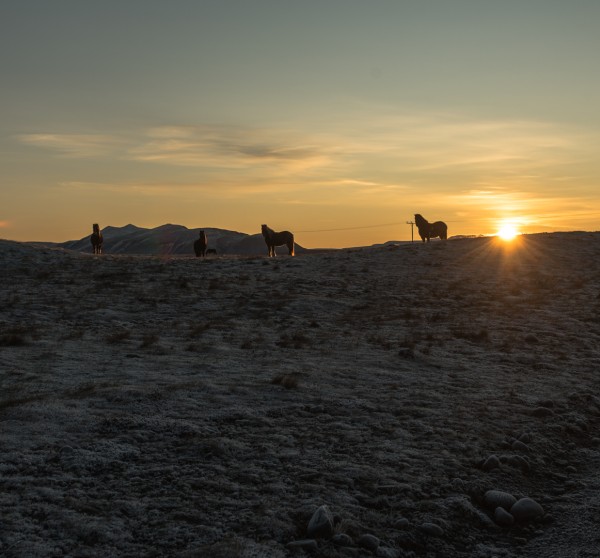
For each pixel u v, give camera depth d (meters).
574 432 11.21
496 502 8.10
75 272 33.41
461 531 7.43
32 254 37.59
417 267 35.53
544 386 13.89
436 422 10.87
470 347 18.11
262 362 15.43
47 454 8.68
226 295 27.58
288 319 22.83
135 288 29.06
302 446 9.46
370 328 21.27
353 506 7.57
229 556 6.20
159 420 10.18
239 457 8.91
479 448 9.80
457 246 42.03
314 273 34.00
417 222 45.69
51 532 6.61
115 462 8.53
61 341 17.95
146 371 14.05
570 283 30.69
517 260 37.31
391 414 11.21
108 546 6.43
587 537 7.36
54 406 10.61
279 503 7.52
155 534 6.71
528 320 22.62
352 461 8.93
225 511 7.29
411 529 7.21
